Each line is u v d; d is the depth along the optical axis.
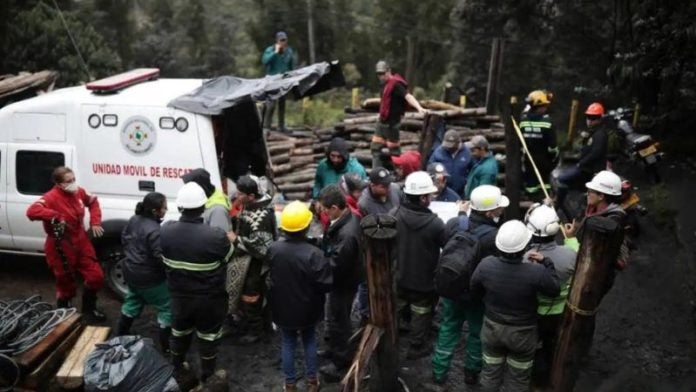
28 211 6.34
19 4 17.95
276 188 8.72
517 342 5.07
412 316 6.36
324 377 6.04
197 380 5.84
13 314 5.80
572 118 13.48
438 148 8.23
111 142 6.96
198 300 5.48
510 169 8.11
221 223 6.12
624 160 11.57
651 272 8.10
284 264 5.30
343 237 5.55
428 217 5.80
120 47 26.78
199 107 6.71
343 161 7.21
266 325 6.78
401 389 5.81
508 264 5.02
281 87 6.92
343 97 25.03
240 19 32.94
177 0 32.44
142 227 5.92
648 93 12.59
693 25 10.76
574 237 6.12
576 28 16.52
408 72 24.20
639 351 6.53
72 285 6.74
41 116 7.12
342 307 5.81
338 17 27.70
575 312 5.13
